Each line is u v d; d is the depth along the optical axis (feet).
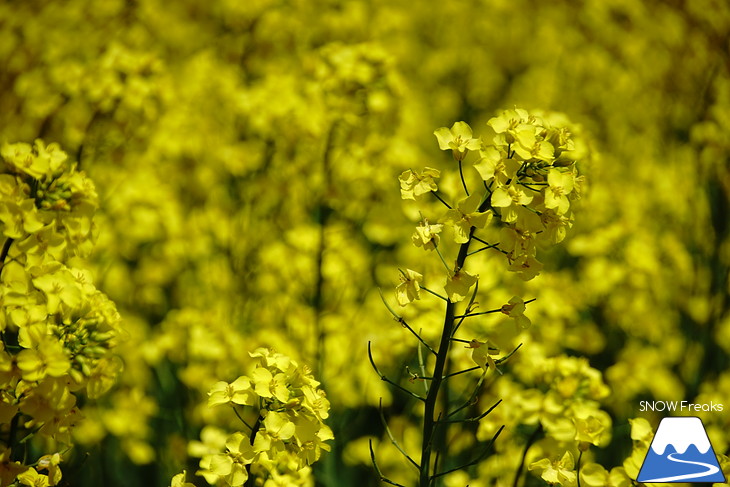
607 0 41.42
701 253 27.86
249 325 22.90
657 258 26.78
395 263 27.09
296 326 21.66
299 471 13.88
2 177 11.66
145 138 26.61
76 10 33.86
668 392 22.35
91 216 12.54
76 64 23.27
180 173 29.81
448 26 48.75
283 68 31.71
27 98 25.39
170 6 42.16
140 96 22.18
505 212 10.96
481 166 11.06
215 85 32.27
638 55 39.01
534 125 11.47
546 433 14.92
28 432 13.69
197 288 25.84
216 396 11.88
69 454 20.44
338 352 21.25
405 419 20.24
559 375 15.23
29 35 31.60
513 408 16.46
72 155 23.57
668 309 26.27
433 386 11.71
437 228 11.49
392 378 20.53
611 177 30.32
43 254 11.91
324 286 23.84
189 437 20.53
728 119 28.84
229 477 11.60
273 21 32.42
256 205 25.76
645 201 30.19
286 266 23.61
